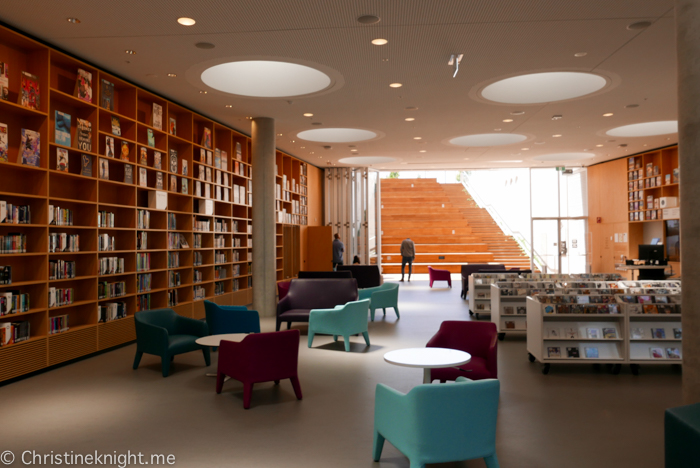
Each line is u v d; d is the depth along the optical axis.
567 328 6.36
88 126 7.19
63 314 6.99
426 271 22.02
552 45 6.68
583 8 5.59
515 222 23.62
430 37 6.38
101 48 6.68
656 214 14.80
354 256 18.42
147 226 8.59
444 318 10.53
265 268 10.74
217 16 5.72
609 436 4.23
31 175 6.35
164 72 7.67
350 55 7.00
